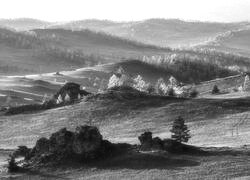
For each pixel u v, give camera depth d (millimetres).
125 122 167625
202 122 161125
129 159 102438
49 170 102125
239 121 157750
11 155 114250
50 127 170000
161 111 174125
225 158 98312
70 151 107312
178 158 100062
